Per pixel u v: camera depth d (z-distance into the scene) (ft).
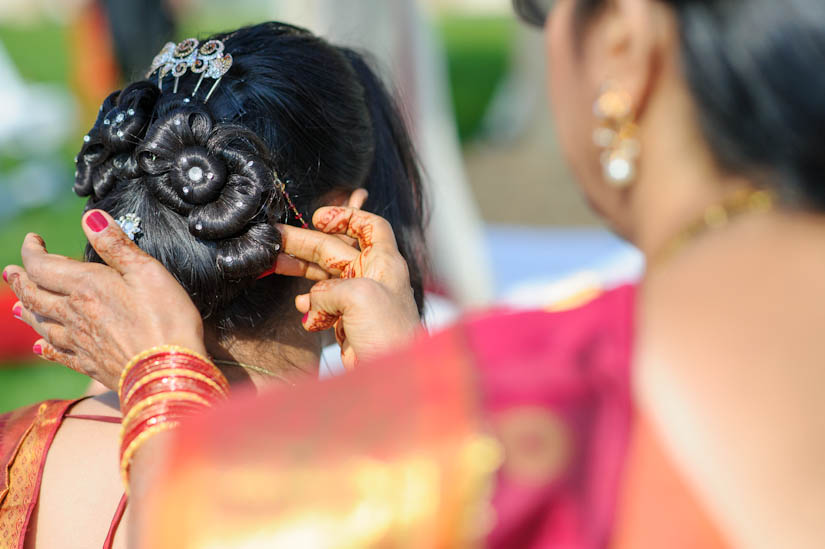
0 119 29.09
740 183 2.66
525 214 24.47
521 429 2.36
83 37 23.40
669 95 2.68
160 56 4.84
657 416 2.40
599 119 2.74
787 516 2.33
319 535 2.31
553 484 2.31
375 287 4.61
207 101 4.62
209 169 4.35
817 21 2.43
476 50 58.65
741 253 2.57
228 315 4.73
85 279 4.35
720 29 2.52
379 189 5.57
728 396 2.40
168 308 4.26
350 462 2.37
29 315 4.61
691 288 2.55
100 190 4.66
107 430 4.58
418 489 2.30
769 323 2.45
